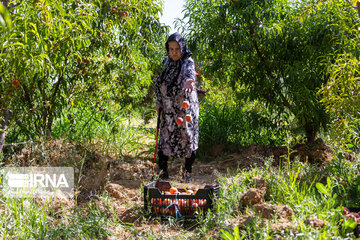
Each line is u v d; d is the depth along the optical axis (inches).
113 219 124.6
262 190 140.6
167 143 180.7
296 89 226.5
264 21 227.8
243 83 254.8
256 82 247.1
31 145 184.1
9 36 117.5
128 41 187.0
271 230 96.0
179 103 175.2
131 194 156.0
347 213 109.1
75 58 195.9
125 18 163.3
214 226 116.2
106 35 190.2
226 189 144.5
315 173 164.4
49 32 127.9
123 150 250.4
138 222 127.9
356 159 177.0
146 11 177.2
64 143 202.5
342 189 146.5
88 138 236.8
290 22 232.2
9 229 107.6
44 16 123.6
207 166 220.5
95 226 112.7
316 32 225.0
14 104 174.1
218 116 267.4
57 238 105.7
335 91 156.8
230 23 233.1
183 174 203.9
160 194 129.3
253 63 241.8
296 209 113.8
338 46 218.8
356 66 151.3
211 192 129.5
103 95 240.8
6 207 119.3
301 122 238.7
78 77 206.8
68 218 120.0
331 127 169.0
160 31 183.0
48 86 207.8
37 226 110.2
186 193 144.4
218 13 232.8
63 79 195.3
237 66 245.9
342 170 157.5
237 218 113.3
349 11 221.0
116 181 175.8
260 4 226.1
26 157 181.9
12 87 151.3
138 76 228.8
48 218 118.3
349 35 220.8
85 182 165.5
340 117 168.2
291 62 235.6
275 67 239.0
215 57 247.6
